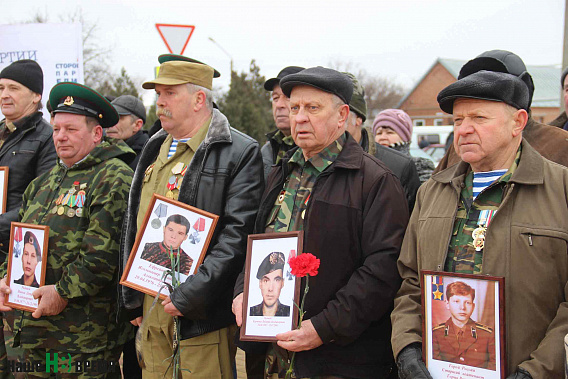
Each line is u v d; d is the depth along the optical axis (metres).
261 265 2.62
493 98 2.12
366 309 2.45
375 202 2.57
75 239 3.39
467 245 2.20
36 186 3.75
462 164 2.38
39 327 3.41
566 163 2.68
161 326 3.09
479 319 2.01
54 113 3.61
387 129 4.47
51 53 5.78
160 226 3.01
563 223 2.03
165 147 3.39
